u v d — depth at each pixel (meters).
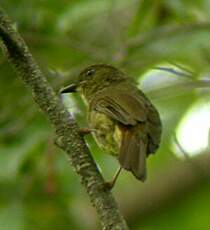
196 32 13.32
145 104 9.70
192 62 14.27
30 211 12.77
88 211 13.34
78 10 13.16
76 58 14.17
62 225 13.07
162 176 14.30
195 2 13.65
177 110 14.18
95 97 10.19
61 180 13.03
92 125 9.61
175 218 14.54
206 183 14.13
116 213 7.81
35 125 12.77
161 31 13.32
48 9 13.55
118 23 13.93
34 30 13.62
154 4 13.76
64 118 8.30
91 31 14.03
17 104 13.23
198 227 14.61
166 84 13.96
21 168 12.61
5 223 12.06
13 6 13.47
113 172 13.30
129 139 8.92
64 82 12.75
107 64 11.71
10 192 12.45
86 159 8.10
